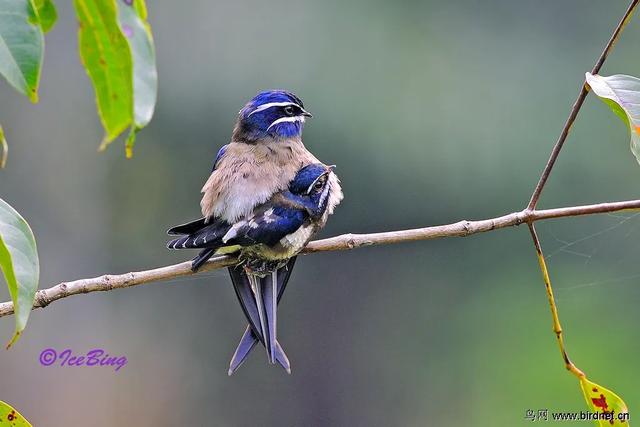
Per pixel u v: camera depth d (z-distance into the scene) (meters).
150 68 3.52
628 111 5.19
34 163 15.77
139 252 16.06
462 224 6.20
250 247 6.48
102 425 15.17
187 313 15.94
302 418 16.11
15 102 15.67
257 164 6.86
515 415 15.85
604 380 15.76
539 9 16.36
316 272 16.38
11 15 3.29
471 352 16.30
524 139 16.06
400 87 15.82
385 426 16.11
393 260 16.41
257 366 16.03
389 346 16.28
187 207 15.96
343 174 15.77
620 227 15.84
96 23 3.62
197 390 15.76
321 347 16.23
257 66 15.62
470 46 16.14
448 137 15.86
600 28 16.45
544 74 16.31
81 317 15.34
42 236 15.75
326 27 15.70
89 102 16.00
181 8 15.67
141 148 15.86
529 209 6.08
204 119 15.71
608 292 15.88
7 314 5.47
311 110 15.64
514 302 16.25
